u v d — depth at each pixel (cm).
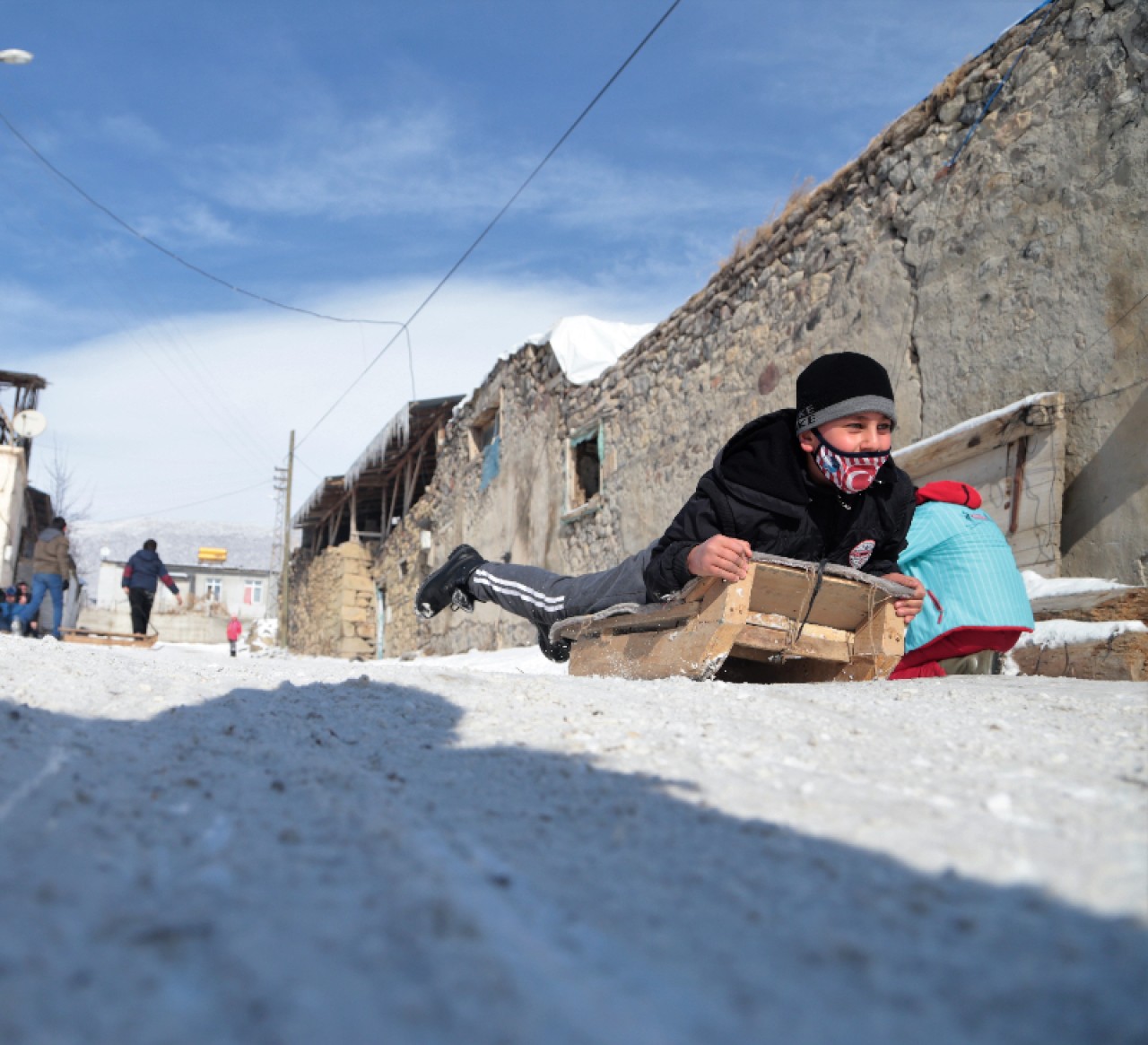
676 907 108
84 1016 76
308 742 203
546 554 1298
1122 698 259
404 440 1964
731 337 905
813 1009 84
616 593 405
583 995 84
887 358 696
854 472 328
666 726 220
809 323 790
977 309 622
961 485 414
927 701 265
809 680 392
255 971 86
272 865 115
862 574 346
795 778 168
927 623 391
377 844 125
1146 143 523
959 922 103
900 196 699
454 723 226
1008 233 605
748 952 96
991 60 630
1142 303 516
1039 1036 80
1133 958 94
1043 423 539
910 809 147
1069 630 436
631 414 1091
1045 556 534
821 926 103
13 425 1884
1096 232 547
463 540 1650
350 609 2270
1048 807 149
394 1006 81
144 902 101
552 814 146
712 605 338
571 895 110
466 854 123
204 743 194
